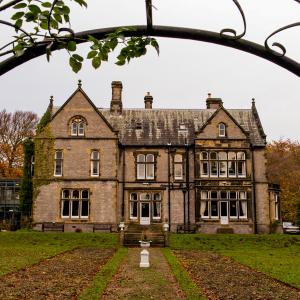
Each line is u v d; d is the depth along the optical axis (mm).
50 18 3057
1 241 31109
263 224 38844
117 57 3352
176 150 40062
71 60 3279
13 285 13125
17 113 66000
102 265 18547
